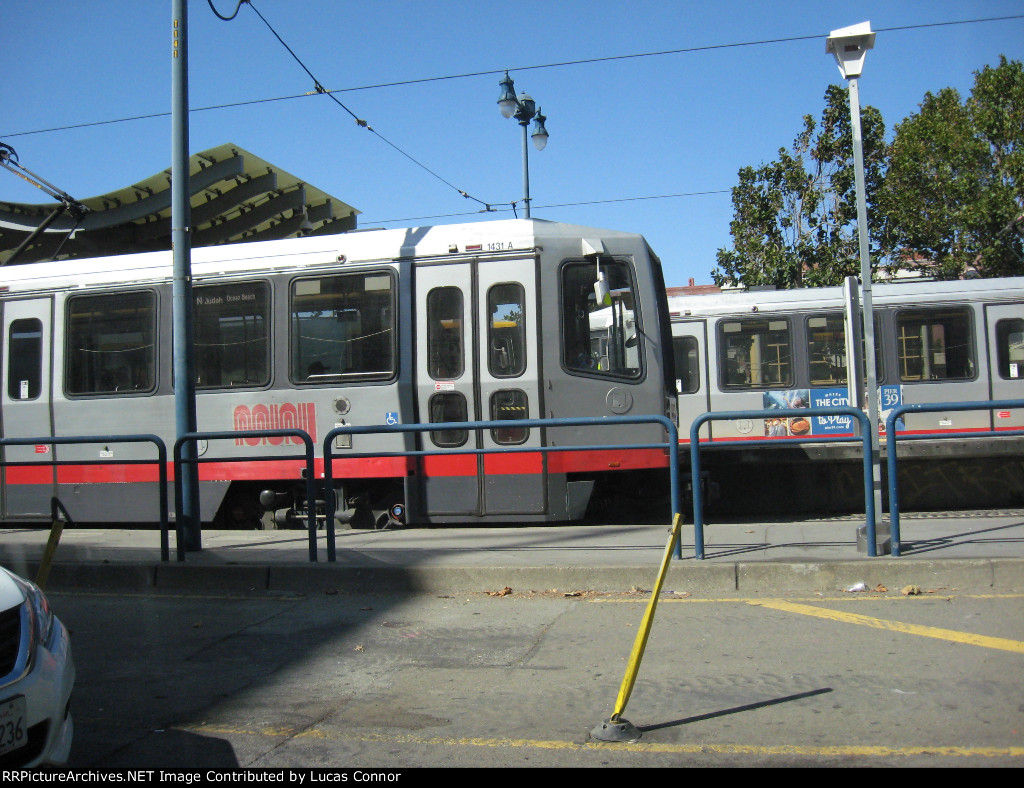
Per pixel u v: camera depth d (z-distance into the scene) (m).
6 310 11.43
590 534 9.11
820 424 15.01
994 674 4.98
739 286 21.34
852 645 5.61
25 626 3.85
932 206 24.16
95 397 10.96
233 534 10.11
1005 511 11.93
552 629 6.32
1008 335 14.33
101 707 5.08
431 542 8.94
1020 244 23.17
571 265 10.05
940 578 6.86
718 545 8.16
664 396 10.20
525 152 19.48
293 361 10.43
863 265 7.84
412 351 10.12
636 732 4.38
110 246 15.97
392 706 4.96
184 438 8.33
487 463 9.85
